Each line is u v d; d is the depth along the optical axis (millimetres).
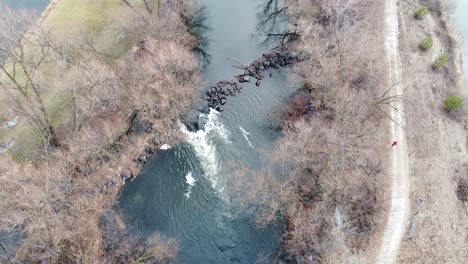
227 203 47344
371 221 44000
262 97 56531
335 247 42594
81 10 59375
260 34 63406
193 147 52000
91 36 55875
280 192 46344
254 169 49625
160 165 50719
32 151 46531
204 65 59531
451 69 57969
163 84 51344
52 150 47719
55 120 49656
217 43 62375
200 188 48719
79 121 48719
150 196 48594
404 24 60312
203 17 65188
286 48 60812
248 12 66688
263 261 43906
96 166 48375
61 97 50188
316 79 53688
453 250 42531
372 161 47250
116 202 47812
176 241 45312
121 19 56688
